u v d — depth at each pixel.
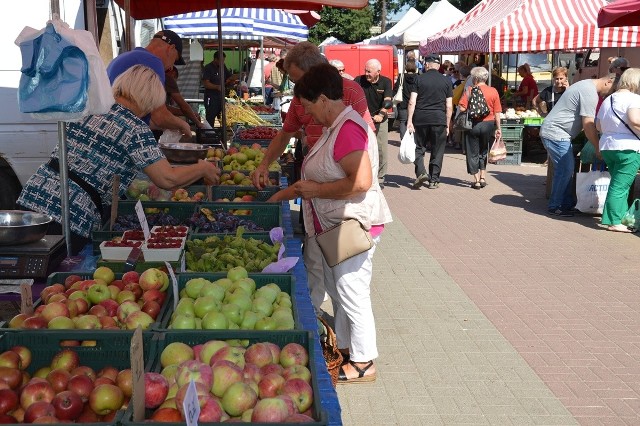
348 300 4.88
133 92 4.54
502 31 14.34
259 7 9.79
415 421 4.56
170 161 5.98
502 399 4.88
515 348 5.74
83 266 4.06
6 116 7.62
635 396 4.94
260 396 2.46
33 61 3.74
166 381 2.44
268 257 4.12
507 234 9.64
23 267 3.78
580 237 9.45
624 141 9.38
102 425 2.18
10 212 4.11
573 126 10.45
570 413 4.69
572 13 14.41
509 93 18.75
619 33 14.25
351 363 5.09
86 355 2.80
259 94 25.45
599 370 5.34
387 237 9.46
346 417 4.61
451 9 24.70
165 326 3.06
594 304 6.79
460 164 16.58
